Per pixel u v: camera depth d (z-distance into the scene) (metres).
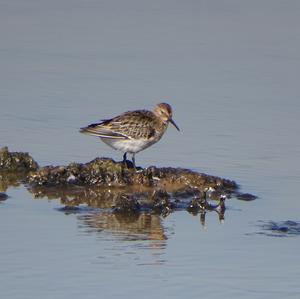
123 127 18.70
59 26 30.55
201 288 13.41
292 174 18.91
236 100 23.86
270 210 16.91
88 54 27.77
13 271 13.84
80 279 13.62
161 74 25.95
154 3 33.81
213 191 17.83
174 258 14.52
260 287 13.51
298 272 14.05
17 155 18.91
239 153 20.14
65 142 20.58
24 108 22.77
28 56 27.34
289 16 31.98
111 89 24.50
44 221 16.06
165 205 16.92
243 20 31.55
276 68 26.69
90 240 15.20
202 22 31.28
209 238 15.45
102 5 33.38
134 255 14.59
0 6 32.69
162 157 19.86
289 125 22.05
